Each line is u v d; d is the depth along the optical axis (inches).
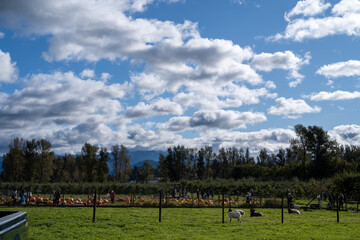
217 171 5472.4
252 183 2497.5
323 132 3794.3
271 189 2340.1
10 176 3998.5
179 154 5177.2
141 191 2346.2
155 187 2327.8
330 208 1701.5
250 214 1293.1
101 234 775.1
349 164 3560.5
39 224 912.9
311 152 3870.6
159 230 848.3
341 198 1657.2
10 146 4057.6
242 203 1829.5
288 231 867.4
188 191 2667.3
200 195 2691.9
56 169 5024.6
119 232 807.1
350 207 1806.1
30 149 4047.7
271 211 1493.6
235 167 4877.0
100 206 1531.7
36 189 2493.8
